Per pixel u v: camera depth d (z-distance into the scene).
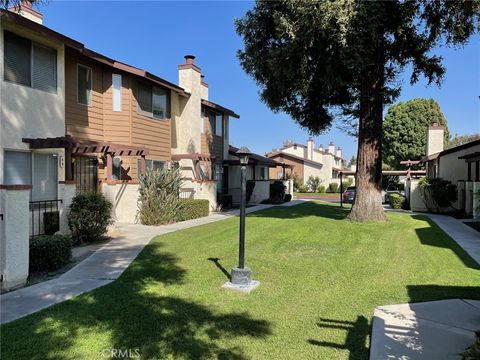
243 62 13.55
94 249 8.50
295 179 45.62
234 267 6.47
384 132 40.62
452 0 10.29
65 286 5.67
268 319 4.59
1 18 8.16
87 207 9.19
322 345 3.93
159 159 15.54
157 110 15.48
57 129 10.00
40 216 9.23
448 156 19.70
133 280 6.03
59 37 9.62
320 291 5.66
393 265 7.18
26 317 4.43
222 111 21.58
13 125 8.75
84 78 12.28
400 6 10.70
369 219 12.64
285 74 11.84
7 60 8.70
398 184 38.25
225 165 22.89
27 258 5.86
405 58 13.11
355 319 4.60
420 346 3.83
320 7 9.31
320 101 14.60
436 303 5.12
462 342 3.91
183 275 6.39
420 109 38.75
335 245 9.00
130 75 13.60
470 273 6.59
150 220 12.62
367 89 12.21
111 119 13.23
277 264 7.21
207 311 4.80
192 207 14.64
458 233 10.86
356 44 10.12
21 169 9.08
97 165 12.70
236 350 3.80
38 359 3.49
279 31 10.91
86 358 3.55
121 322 4.36
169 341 3.95
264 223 12.91
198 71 18.30
